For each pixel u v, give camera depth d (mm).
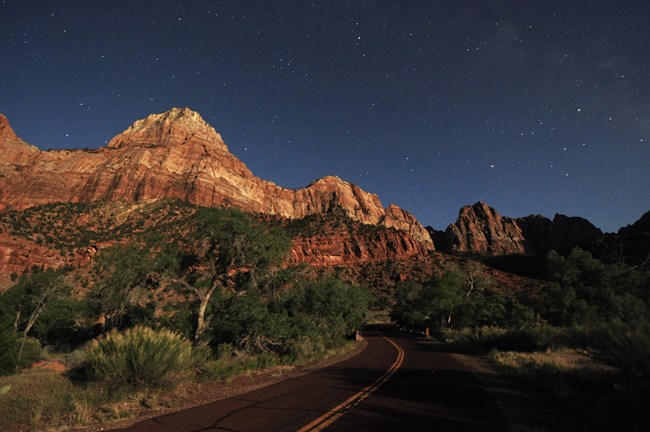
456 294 45656
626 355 7422
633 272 30219
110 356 8750
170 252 18672
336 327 25547
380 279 110375
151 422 6266
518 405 7570
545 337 17750
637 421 5957
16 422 6203
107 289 20656
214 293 19141
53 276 30984
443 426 6020
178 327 17984
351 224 152750
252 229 18453
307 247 130375
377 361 16516
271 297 20438
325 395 8648
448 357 18188
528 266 143875
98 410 7055
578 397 7914
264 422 6227
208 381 10422
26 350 18438
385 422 6238
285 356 15562
